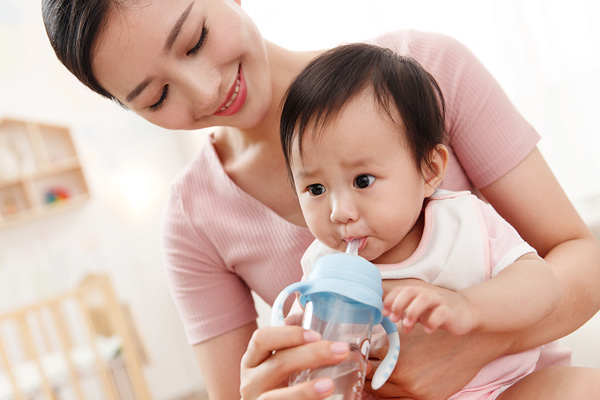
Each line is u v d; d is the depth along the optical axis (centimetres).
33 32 414
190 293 116
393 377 77
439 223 81
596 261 92
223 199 111
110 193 423
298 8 304
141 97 87
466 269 77
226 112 91
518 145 99
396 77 77
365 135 73
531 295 69
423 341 76
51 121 414
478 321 64
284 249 108
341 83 76
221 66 86
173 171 435
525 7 265
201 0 83
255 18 310
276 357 65
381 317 67
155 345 421
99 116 425
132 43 80
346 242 76
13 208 407
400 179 74
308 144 75
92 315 405
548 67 264
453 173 101
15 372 329
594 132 261
